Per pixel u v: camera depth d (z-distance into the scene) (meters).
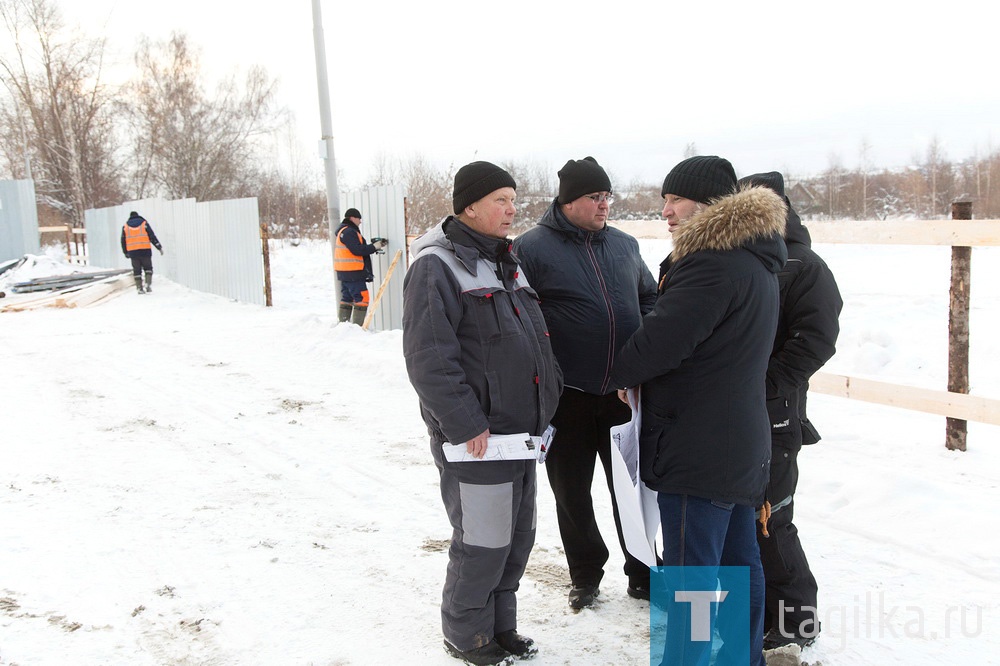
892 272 13.81
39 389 7.18
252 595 3.30
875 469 4.35
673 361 2.38
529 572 3.56
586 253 3.16
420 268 2.59
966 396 4.63
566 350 3.12
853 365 7.56
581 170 3.07
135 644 2.90
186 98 32.75
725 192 2.52
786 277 2.69
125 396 6.90
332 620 3.11
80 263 26.16
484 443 2.55
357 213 9.89
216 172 33.06
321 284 17.56
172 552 3.71
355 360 8.10
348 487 4.62
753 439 2.44
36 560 3.60
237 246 14.04
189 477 4.79
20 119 32.66
